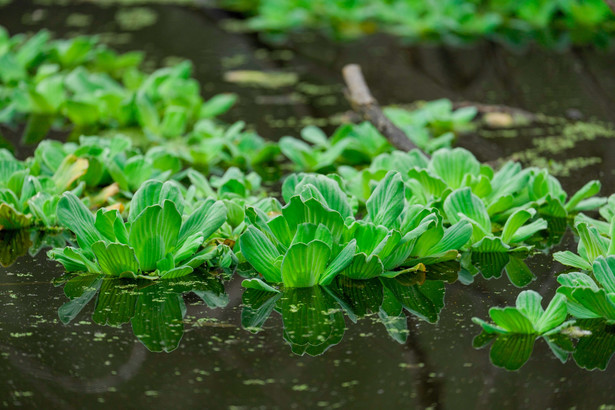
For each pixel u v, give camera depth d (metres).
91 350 2.43
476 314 2.50
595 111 3.25
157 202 2.58
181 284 2.55
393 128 2.98
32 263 2.61
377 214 2.57
